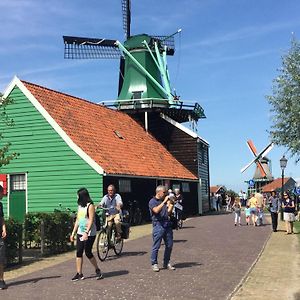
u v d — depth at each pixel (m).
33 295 8.93
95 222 10.44
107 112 31.44
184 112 37.31
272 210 21.12
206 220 29.28
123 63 41.97
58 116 24.95
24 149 24.64
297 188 48.91
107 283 9.85
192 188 36.62
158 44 41.59
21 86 24.75
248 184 72.50
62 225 15.08
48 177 24.11
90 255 10.30
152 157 30.97
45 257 14.08
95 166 23.19
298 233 20.17
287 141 23.52
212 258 12.99
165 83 40.12
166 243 11.37
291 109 22.52
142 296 8.66
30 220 15.05
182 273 10.84
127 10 42.59
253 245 15.85
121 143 28.53
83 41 41.00
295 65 23.11
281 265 11.84
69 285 9.73
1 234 10.00
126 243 16.88
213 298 8.45
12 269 12.07
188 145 36.50
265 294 8.72
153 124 37.28
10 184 24.98
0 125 25.12
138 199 26.91
